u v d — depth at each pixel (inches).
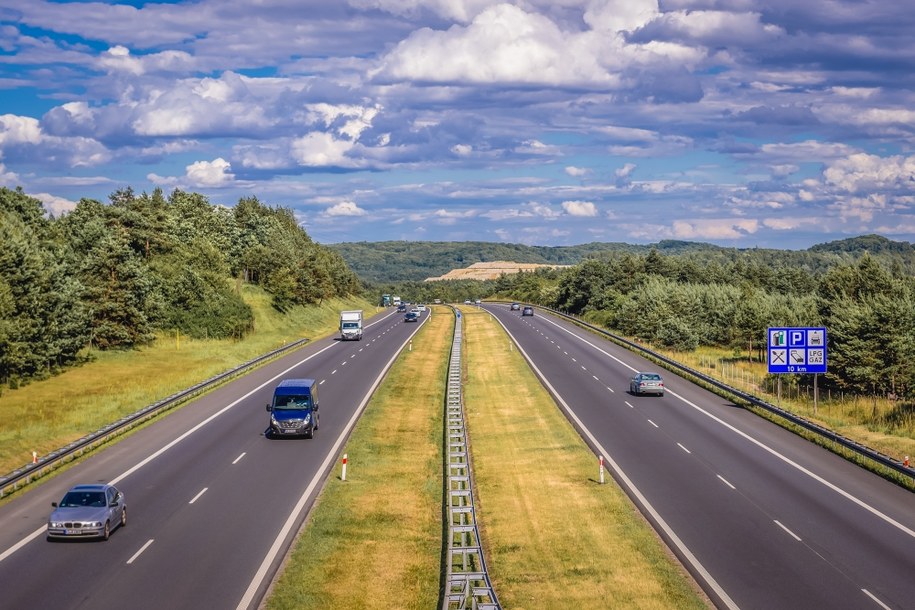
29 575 836.0
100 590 796.6
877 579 840.3
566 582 870.4
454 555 965.2
